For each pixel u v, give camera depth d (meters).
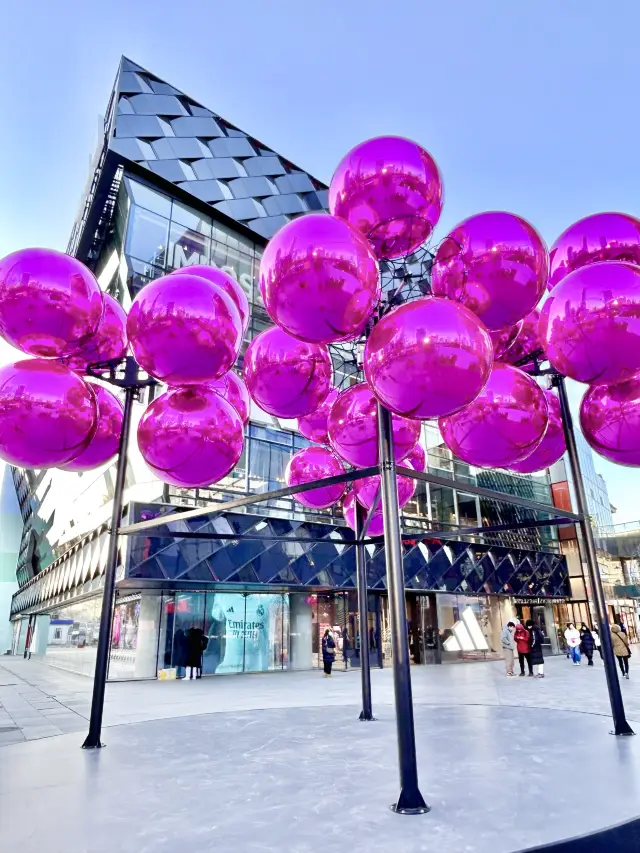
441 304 3.47
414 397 3.47
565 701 10.99
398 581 4.05
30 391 4.95
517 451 4.59
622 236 4.80
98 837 3.34
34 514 46.66
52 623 32.38
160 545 17.83
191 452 5.22
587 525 7.00
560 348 4.01
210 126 26.67
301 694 13.40
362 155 4.21
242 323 5.02
